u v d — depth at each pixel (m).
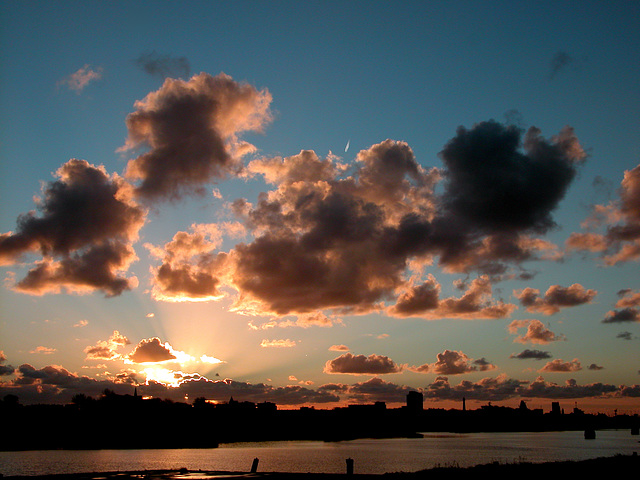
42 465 155.38
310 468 155.12
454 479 47.47
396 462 181.75
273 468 153.75
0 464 157.25
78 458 194.25
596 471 50.28
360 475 52.38
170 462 174.50
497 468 53.06
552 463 57.06
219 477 53.53
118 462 169.00
